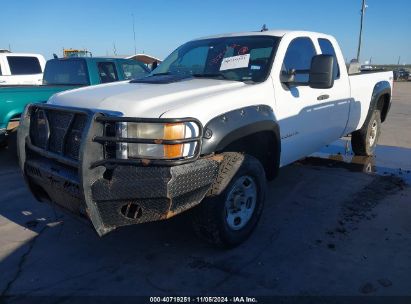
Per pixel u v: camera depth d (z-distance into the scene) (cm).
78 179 299
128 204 293
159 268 337
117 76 813
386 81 688
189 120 297
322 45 502
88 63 771
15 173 617
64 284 316
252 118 352
